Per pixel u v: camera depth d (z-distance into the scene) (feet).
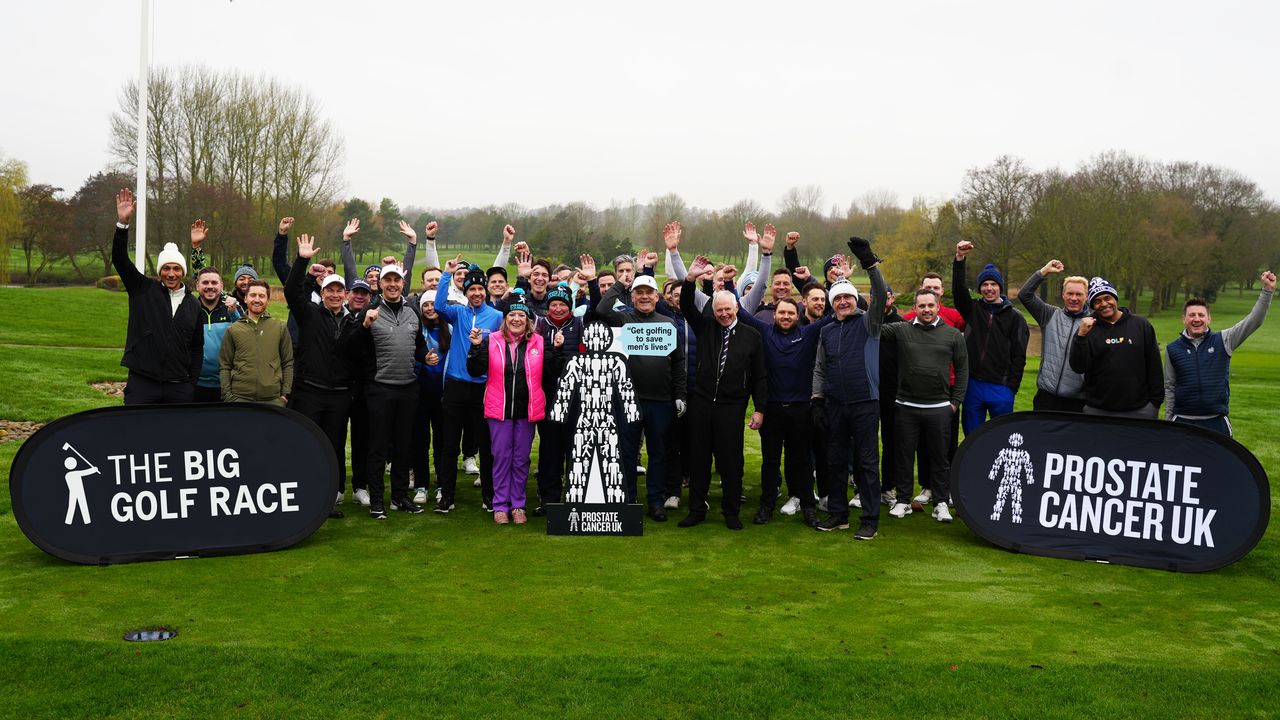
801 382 24.73
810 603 18.34
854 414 23.95
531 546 22.38
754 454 36.50
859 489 24.61
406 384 24.86
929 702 13.65
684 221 254.88
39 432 20.21
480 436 25.54
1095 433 22.48
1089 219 155.22
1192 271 172.86
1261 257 190.08
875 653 15.61
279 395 24.49
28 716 12.75
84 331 82.28
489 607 17.78
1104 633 16.81
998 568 21.09
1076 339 23.98
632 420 24.07
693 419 24.75
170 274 22.90
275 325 24.54
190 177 148.77
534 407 24.62
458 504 26.91
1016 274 163.32
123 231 22.44
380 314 24.63
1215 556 21.02
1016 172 161.07
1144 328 23.49
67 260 193.77
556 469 25.82
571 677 14.34
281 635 15.96
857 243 23.26
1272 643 16.37
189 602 17.71
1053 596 19.03
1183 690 14.15
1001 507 23.02
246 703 13.32
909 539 23.58
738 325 24.53
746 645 15.93
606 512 23.68
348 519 24.84
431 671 14.46
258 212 152.35
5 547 21.39
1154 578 20.57
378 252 269.64
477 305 25.76
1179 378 24.21
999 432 23.25
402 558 21.15
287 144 151.64
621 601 18.29
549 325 26.48
